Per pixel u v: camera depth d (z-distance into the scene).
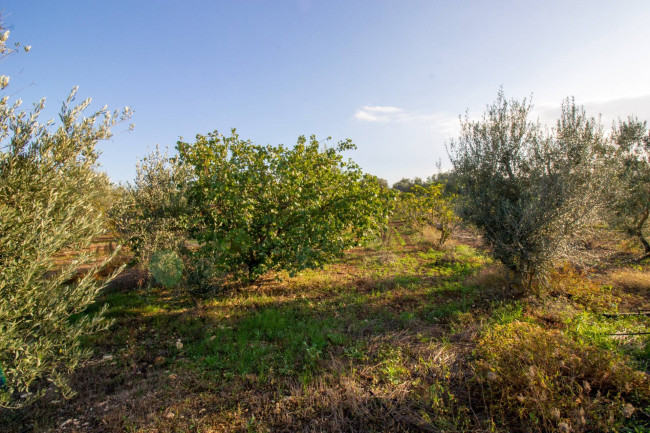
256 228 7.64
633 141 10.65
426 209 14.26
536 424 3.12
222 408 3.77
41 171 3.06
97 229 3.54
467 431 3.20
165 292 8.62
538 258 6.64
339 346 5.31
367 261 12.12
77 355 3.42
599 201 6.65
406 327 5.99
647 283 7.86
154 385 4.32
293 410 3.71
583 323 5.33
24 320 2.99
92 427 3.53
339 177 7.98
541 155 7.06
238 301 7.75
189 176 7.43
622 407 3.21
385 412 3.59
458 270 10.38
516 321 5.05
